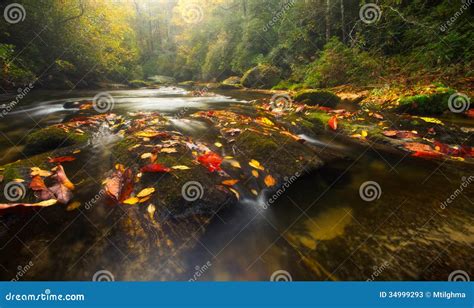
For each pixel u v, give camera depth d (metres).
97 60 14.21
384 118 4.83
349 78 9.72
